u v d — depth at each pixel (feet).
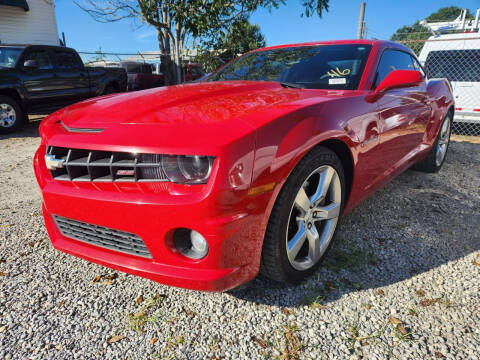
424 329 5.20
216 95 6.37
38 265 7.03
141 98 6.26
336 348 4.88
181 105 5.66
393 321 5.35
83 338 5.15
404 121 8.60
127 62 42.88
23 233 8.34
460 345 4.90
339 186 6.42
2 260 7.18
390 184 11.71
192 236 4.89
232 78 9.05
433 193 10.84
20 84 22.76
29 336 5.18
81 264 7.07
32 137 21.66
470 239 7.87
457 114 22.65
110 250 5.44
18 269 6.88
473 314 5.49
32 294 6.14
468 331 5.15
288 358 4.73
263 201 4.77
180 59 33.09
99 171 5.11
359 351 4.83
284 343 4.99
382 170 8.07
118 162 4.87
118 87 31.04
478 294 5.95
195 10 27.14
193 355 4.82
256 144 4.61
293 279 5.95
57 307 5.81
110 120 5.34
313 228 6.10
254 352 4.84
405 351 4.81
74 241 5.90
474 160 15.44
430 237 7.94
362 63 8.02
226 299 5.92
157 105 5.68
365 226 8.50
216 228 4.46
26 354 4.85
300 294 6.00
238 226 4.60
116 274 6.73
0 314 5.64
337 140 5.98
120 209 4.79
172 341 5.06
